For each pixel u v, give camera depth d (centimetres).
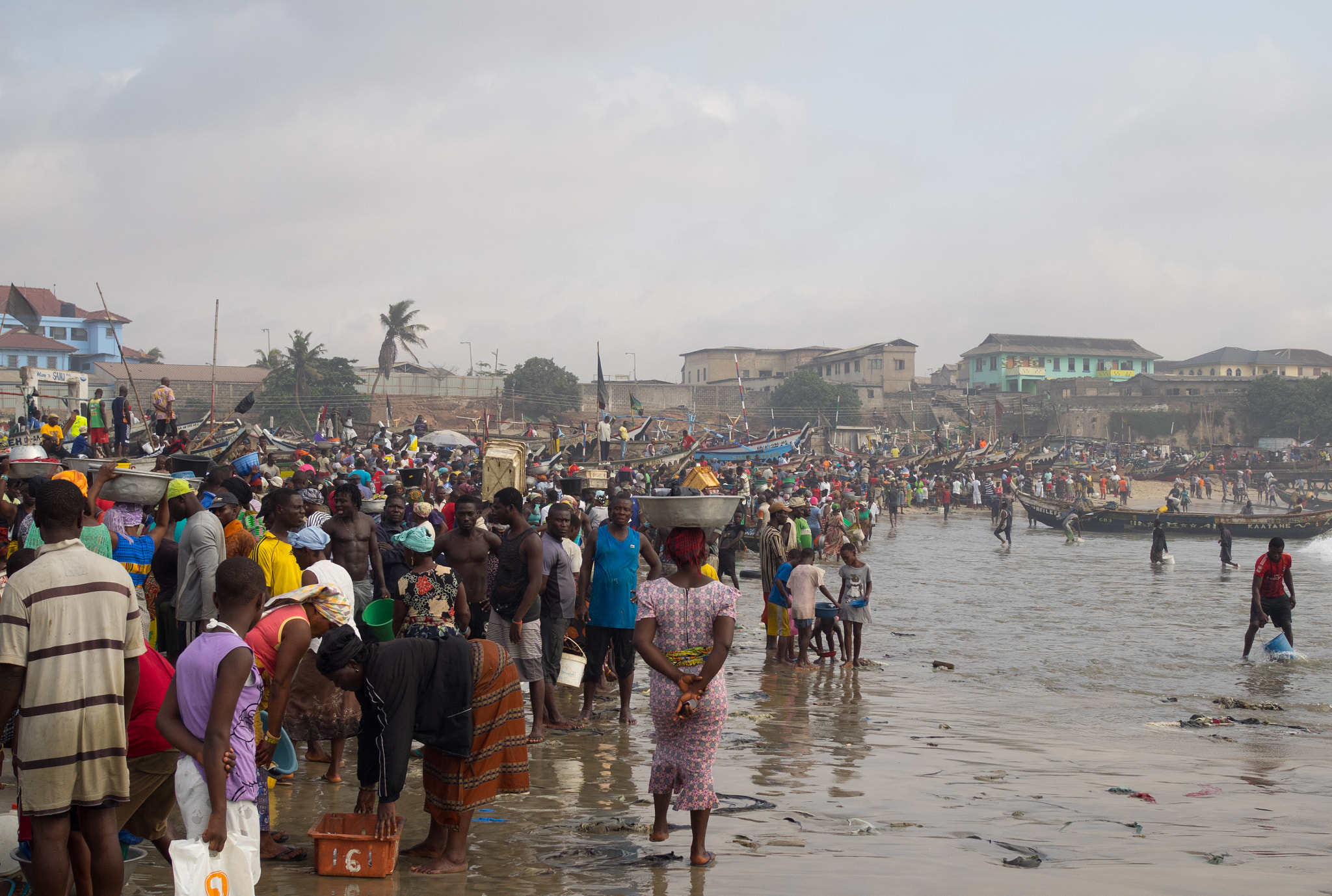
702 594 600
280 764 598
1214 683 1398
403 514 1029
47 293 7994
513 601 894
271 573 803
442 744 550
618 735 929
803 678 1322
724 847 619
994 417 10500
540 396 9288
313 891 524
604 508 1659
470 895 523
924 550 3881
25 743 434
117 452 2655
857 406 10262
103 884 450
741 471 4188
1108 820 712
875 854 609
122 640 454
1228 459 8475
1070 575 2991
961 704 1184
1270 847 654
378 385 8875
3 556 846
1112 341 12519
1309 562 3775
